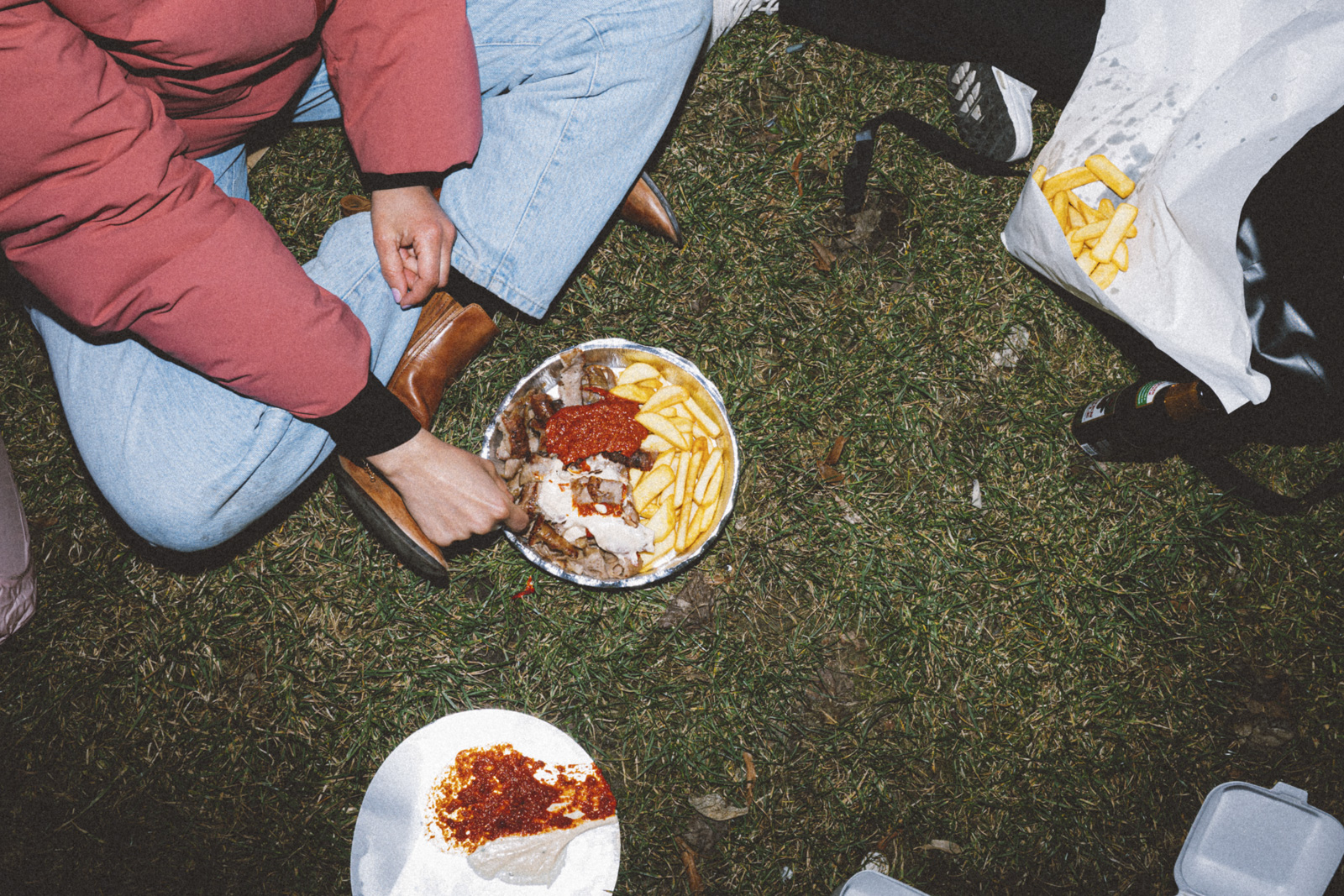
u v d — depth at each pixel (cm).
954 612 209
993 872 203
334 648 206
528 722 190
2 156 110
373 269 165
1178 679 210
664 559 182
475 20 162
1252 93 174
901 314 214
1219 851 188
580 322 210
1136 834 204
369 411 148
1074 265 182
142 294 127
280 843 201
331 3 142
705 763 204
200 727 205
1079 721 208
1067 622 209
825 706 206
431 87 150
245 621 206
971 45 197
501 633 205
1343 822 200
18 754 203
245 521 171
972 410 213
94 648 205
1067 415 212
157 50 120
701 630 206
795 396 211
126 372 153
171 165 124
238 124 151
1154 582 211
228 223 131
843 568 208
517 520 169
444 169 158
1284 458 211
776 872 201
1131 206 187
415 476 158
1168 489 211
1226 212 171
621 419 181
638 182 195
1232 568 211
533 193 161
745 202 214
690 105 215
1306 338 173
